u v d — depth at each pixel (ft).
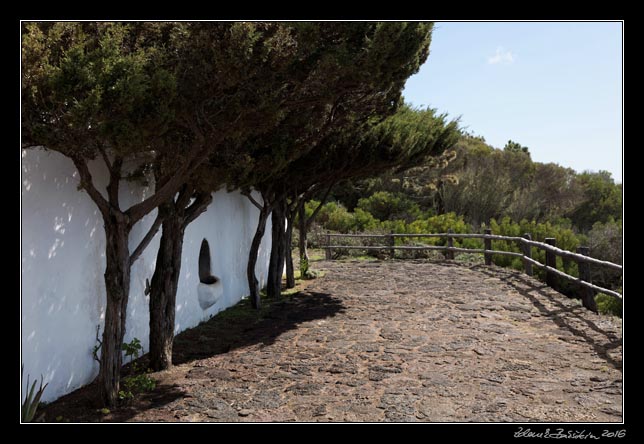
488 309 29.73
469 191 93.81
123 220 15.97
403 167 39.01
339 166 35.63
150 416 15.33
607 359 19.79
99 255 19.13
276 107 16.05
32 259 15.49
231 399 16.72
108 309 16.12
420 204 100.01
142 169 20.58
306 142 25.91
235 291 35.01
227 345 23.80
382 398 16.55
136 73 12.63
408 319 27.94
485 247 51.06
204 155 16.88
